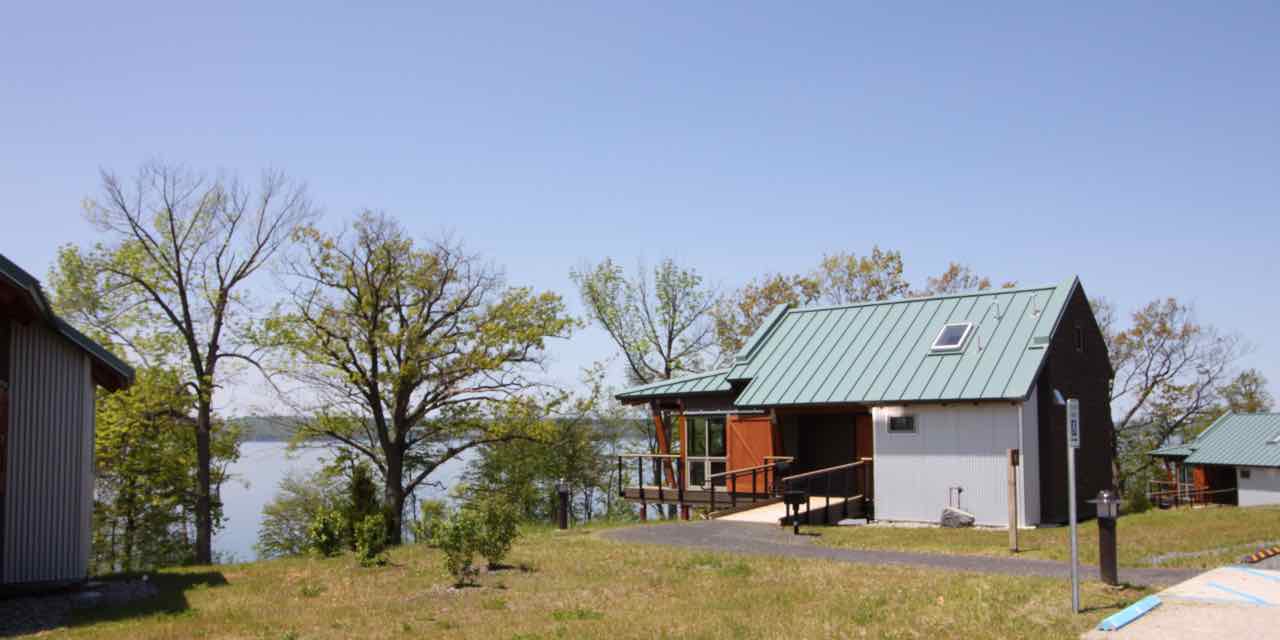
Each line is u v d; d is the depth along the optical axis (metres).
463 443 39.22
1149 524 21.41
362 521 20.64
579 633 11.23
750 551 17.80
